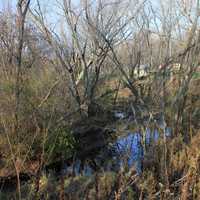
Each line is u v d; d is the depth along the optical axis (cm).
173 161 794
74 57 1461
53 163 1003
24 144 970
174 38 974
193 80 974
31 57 1251
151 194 714
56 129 1000
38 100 1069
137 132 933
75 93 1345
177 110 867
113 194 751
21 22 1072
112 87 1709
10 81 1066
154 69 998
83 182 841
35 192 766
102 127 1257
